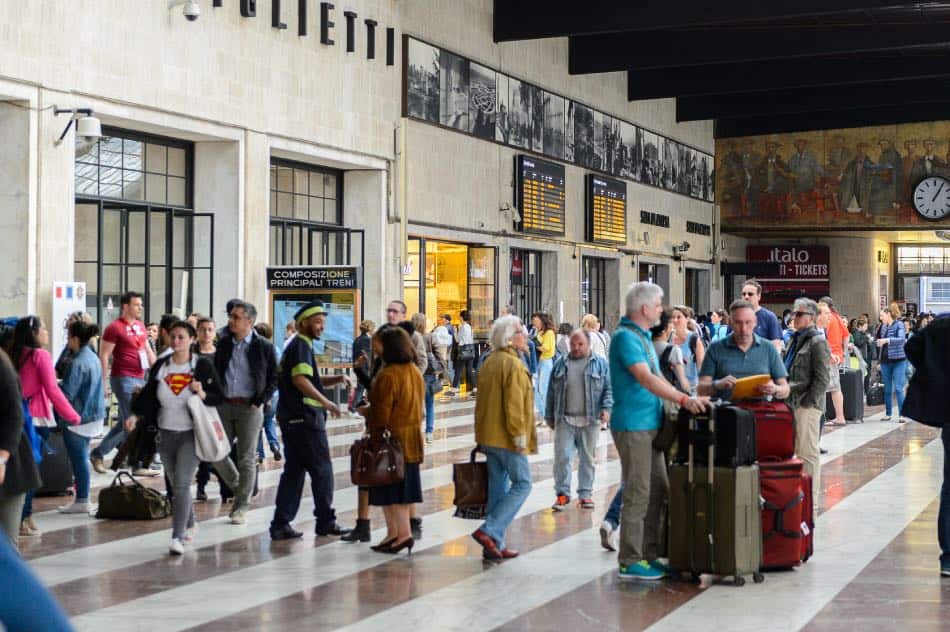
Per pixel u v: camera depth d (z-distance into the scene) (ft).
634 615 24.67
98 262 61.52
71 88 56.70
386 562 30.81
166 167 67.72
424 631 23.30
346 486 45.50
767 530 28.94
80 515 38.50
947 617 24.44
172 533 33.35
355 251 84.64
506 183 104.37
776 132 158.61
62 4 56.08
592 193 120.78
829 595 26.66
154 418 32.17
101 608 25.41
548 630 23.32
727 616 24.56
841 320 76.07
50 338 54.95
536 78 109.91
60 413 34.53
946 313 28.81
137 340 45.93
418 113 88.94
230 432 36.70
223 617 24.54
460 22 95.86
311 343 34.50
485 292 101.55
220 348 36.45
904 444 62.75
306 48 75.72
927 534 34.99
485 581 28.30
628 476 28.40
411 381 31.58
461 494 31.24
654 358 28.63
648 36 114.83
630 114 132.77
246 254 70.23
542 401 71.36
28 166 54.39
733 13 94.68
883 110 154.61
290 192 78.89
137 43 61.16
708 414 27.66
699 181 156.04
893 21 106.22
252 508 40.01
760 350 31.78
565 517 38.52
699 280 159.33
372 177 84.48
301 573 29.32
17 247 54.44
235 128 69.05
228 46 68.23
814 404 37.11
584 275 124.47
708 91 130.21
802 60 127.44
